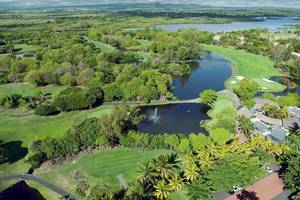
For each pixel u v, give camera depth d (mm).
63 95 194750
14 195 119812
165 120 183250
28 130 169500
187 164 121562
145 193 110625
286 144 140500
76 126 156125
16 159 141750
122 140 148375
